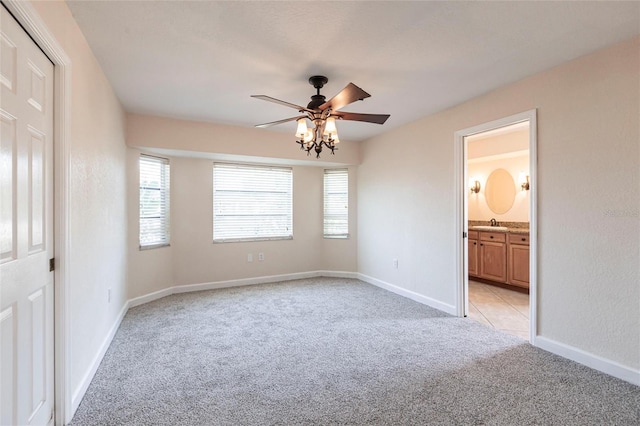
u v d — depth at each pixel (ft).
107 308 9.08
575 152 8.22
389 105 11.59
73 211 6.20
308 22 6.55
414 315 11.84
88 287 7.19
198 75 9.02
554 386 7.10
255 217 16.84
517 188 17.01
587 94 7.98
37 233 5.09
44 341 5.34
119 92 10.21
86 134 7.06
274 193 17.31
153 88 9.93
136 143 12.44
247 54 7.84
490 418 6.03
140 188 13.33
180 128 13.23
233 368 7.94
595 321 7.87
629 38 7.22
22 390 4.67
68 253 5.83
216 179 15.88
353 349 9.02
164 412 6.22
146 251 13.43
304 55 7.93
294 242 17.71
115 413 6.18
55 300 5.67
